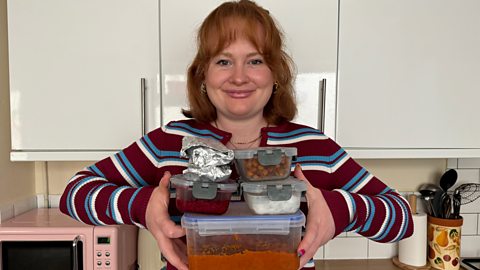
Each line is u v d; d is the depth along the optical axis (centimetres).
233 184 67
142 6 139
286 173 71
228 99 90
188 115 106
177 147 98
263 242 65
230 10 89
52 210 173
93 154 141
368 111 144
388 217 82
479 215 185
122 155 98
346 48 142
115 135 141
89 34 139
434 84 145
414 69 144
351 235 185
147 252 163
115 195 81
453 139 147
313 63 142
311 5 140
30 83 139
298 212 67
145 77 140
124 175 96
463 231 186
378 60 143
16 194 163
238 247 65
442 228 168
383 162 186
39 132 140
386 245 186
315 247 71
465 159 185
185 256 73
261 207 65
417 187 186
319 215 72
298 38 141
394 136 145
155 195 75
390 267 176
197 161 66
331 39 141
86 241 140
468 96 146
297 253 66
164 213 72
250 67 88
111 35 139
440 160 186
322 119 142
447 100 146
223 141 96
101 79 140
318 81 142
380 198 86
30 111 140
